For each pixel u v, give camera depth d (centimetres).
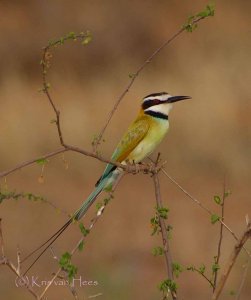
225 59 2284
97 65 2473
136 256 1268
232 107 1875
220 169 1712
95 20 2703
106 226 1395
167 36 2670
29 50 2503
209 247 1284
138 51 2594
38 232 1359
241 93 1959
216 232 1350
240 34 2636
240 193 1616
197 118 1798
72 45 2473
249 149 1736
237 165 1709
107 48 2552
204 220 1435
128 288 1141
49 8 2744
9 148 1727
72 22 2720
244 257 1129
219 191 1634
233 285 1110
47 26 2694
